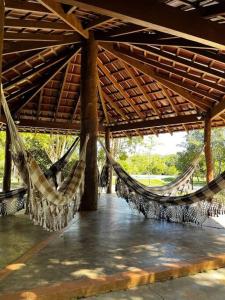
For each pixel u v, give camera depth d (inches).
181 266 95.8
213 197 160.4
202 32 124.1
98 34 207.5
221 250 115.1
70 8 155.8
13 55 221.8
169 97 284.7
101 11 108.0
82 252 110.3
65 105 320.8
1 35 75.7
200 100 271.6
